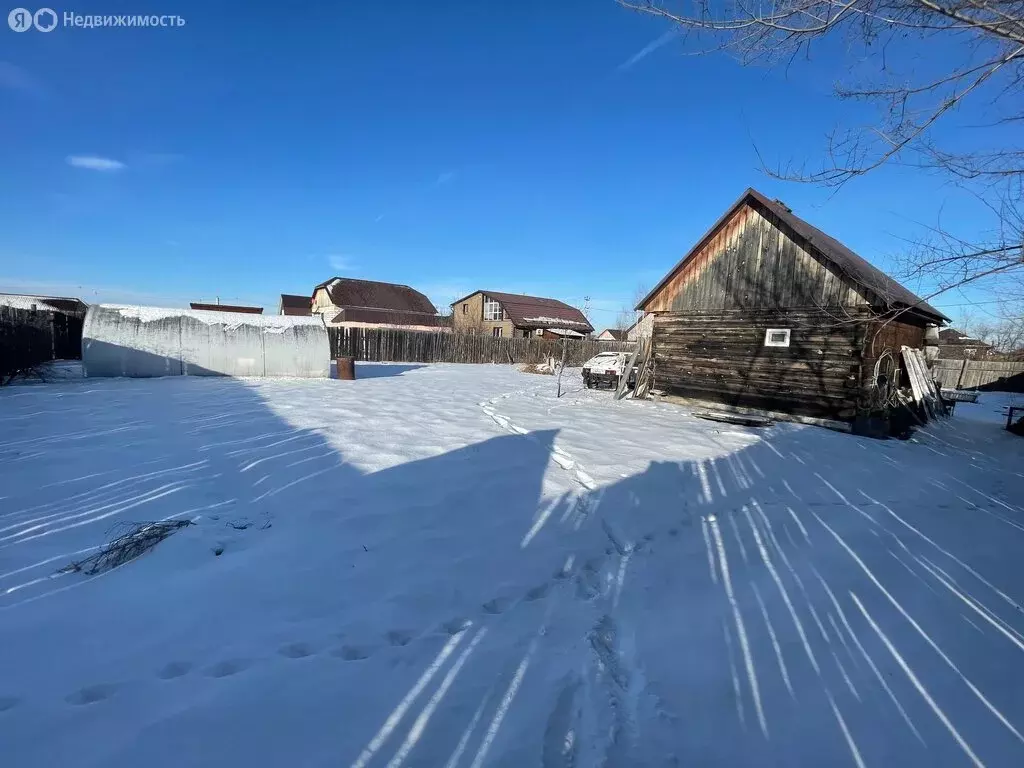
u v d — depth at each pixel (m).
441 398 11.62
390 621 2.92
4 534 3.54
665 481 5.81
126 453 5.57
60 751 1.82
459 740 2.05
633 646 2.87
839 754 2.13
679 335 12.69
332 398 10.52
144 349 12.73
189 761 1.83
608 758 2.04
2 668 2.24
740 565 3.94
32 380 11.48
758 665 2.72
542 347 32.97
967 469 7.45
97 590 2.91
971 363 24.19
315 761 1.88
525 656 2.68
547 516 4.62
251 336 13.88
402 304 45.56
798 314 10.29
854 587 3.59
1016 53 2.74
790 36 3.14
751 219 11.12
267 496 4.57
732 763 2.07
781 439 8.56
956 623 3.15
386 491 4.88
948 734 2.25
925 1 2.53
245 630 2.69
